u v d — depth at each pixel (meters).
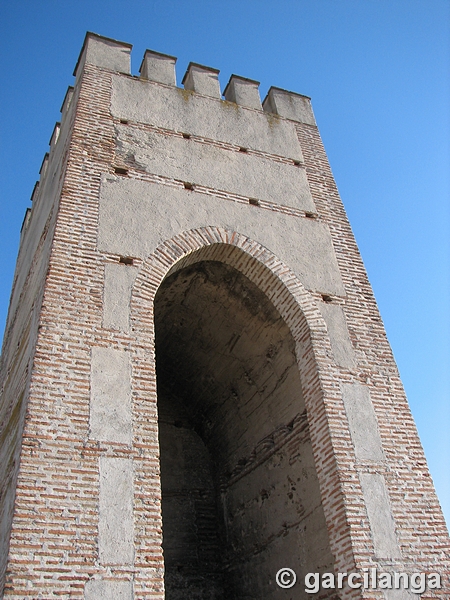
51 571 6.66
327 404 9.84
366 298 11.77
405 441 9.88
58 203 10.65
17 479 7.16
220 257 11.46
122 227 10.51
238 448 13.71
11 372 11.55
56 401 8.01
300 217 12.64
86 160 11.25
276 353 11.89
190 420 15.59
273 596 11.42
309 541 10.55
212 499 14.44
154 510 7.63
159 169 11.90
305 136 14.73
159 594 7.02
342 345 10.77
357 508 8.78
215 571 13.42
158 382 15.68
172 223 11.05
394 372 10.79
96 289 9.44
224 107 14.18
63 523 7.05
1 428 10.66
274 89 15.56
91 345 8.78
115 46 13.93
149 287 9.91
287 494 11.48
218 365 13.75
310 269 11.72
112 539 7.17
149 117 12.82
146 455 8.05
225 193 12.20
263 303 11.73
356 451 9.41
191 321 13.23
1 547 7.23
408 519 8.94
